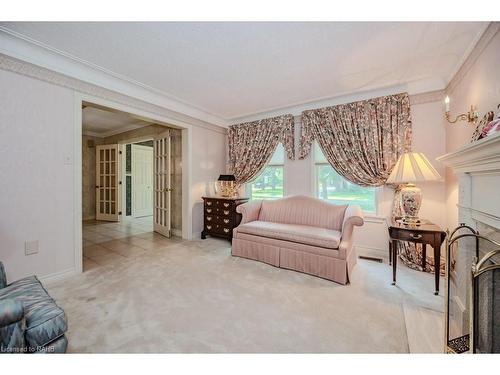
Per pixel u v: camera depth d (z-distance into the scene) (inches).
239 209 128.0
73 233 96.0
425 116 108.6
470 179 59.5
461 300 61.2
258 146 159.6
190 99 133.6
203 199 161.5
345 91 119.7
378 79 105.8
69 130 94.7
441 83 104.2
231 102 138.5
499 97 60.4
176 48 81.9
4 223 78.7
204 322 64.0
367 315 67.7
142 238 160.1
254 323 63.7
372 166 116.8
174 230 168.9
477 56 72.9
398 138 111.6
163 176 170.9
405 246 107.9
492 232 50.2
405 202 92.6
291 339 57.2
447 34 72.3
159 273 98.3
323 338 57.6
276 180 161.6
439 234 79.4
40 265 87.0
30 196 84.6
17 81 81.0
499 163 43.4
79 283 88.2
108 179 240.7
